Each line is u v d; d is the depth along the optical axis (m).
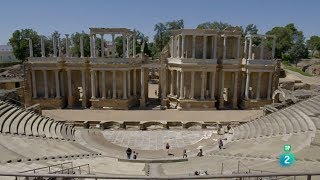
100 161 25.91
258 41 94.62
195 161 27.39
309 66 94.25
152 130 41.69
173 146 35.72
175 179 7.63
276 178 15.34
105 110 50.62
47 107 52.19
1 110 34.41
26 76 51.16
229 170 21.14
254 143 31.17
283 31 105.19
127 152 30.17
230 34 51.97
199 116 47.19
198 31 50.75
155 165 25.52
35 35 95.94
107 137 38.62
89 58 52.06
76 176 8.04
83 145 34.75
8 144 26.05
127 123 42.62
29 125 33.78
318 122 30.03
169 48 56.69
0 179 14.03
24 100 53.00
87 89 53.91
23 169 18.70
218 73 54.06
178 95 53.12
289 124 33.00
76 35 100.31
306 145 25.28
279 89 52.38
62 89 53.47
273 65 52.28
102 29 51.56
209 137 38.72
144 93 53.56
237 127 40.44
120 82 52.56
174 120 44.56
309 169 18.44
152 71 90.12
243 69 53.28
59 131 36.53
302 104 37.59
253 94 54.22
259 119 39.50
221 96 53.44
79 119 44.44
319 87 60.09
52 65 51.12
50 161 22.34
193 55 51.19
